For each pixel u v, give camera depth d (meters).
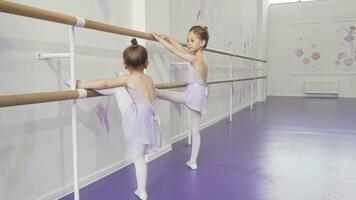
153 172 2.05
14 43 1.36
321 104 5.78
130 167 2.14
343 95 7.10
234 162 2.27
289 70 7.49
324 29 7.11
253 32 5.97
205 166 2.18
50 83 1.55
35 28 1.46
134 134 1.55
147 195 1.67
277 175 1.99
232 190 1.75
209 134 3.24
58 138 1.62
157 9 2.37
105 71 1.94
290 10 7.34
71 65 1.40
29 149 1.46
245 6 5.34
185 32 3.12
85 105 1.79
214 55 3.93
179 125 3.06
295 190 1.75
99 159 1.92
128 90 1.60
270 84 7.70
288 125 3.70
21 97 1.09
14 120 1.38
